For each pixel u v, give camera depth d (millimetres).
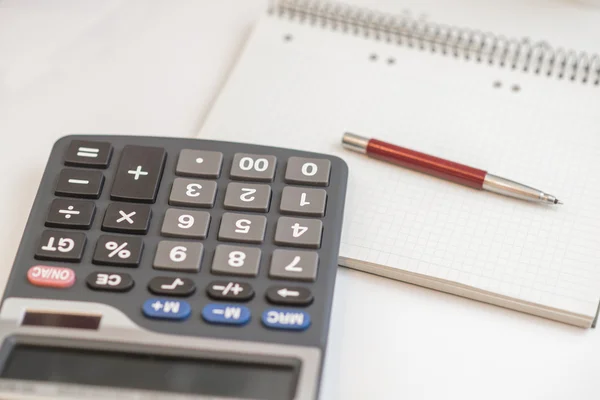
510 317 497
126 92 633
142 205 500
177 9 708
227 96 617
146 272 473
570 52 664
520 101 621
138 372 438
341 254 515
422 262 511
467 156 579
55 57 653
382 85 632
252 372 439
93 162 517
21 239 495
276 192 511
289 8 702
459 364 474
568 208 543
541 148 585
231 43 682
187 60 664
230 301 461
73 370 438
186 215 496
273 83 630
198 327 452
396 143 586
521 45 675
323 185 514
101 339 447
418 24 692
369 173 566
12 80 631
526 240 523
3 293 473
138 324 452
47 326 452
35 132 595
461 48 668
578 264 510
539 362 476
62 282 466
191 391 429
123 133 602
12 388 427
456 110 613
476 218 537
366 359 475
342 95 623
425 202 548
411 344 482
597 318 492
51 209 494
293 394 428
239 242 486
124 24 689
